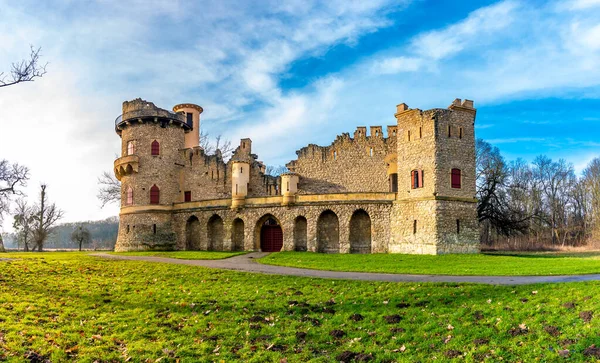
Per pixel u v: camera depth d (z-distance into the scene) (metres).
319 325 19.41
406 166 50.78
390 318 19.50
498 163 66.69
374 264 36.72
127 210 65.44
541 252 62.69
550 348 15.73
